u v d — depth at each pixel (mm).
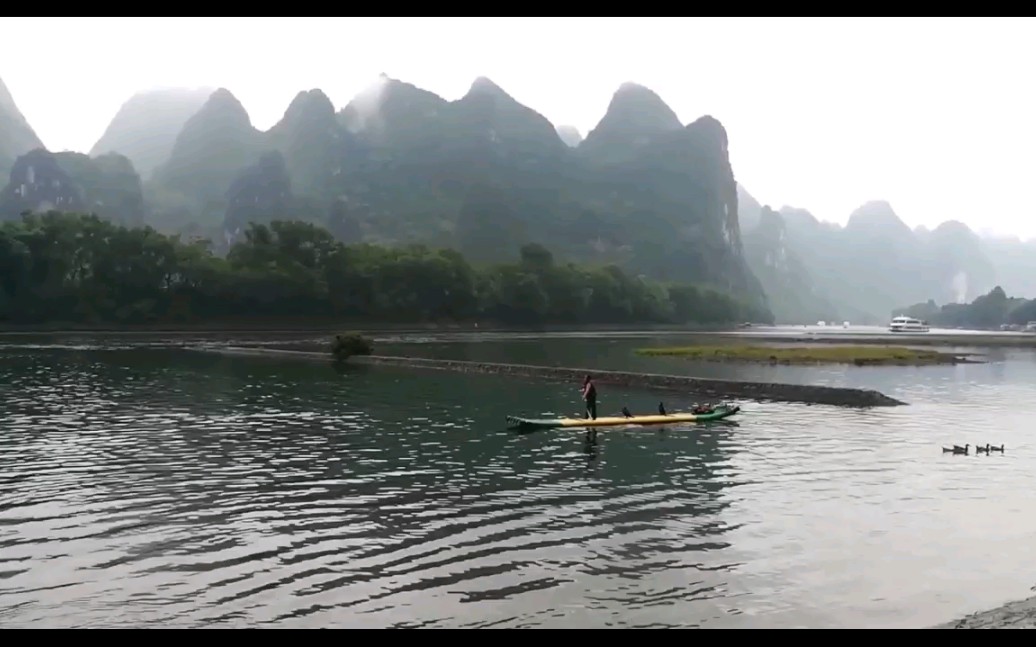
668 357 80688
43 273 131875
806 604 13086
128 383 47281
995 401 44688
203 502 19516
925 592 13711
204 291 148125
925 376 62094
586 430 31969
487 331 177500
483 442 28797
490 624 12156
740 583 13992
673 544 16250
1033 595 13656
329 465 24219
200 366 60875
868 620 12445
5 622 12133
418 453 26438
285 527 17406
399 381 51625
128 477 22219
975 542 16609
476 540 16484
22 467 23438
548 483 21984
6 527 17156
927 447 28500
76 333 117312
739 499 20219
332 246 170875
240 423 32625
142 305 139250
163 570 14500
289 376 54000
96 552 15508
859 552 15836
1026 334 197375
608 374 52719
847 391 42750
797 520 18219
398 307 176250
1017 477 23234
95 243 138125
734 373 61656
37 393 41656
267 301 154125
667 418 34406
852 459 25953
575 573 14438
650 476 23000
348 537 16641
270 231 174750
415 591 13508
